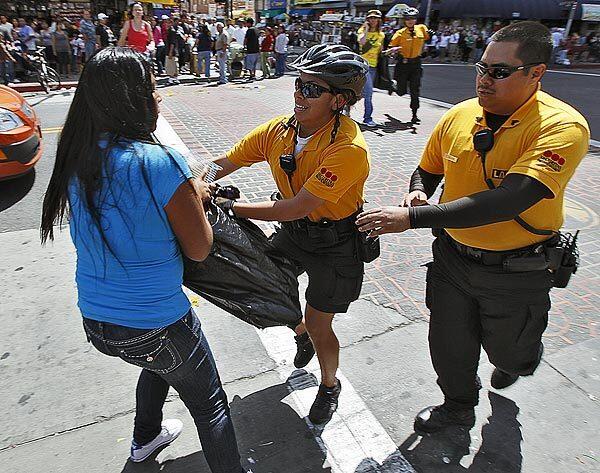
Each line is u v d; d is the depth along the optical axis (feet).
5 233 14.70
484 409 8.57
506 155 5.94
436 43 81.76
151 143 4.98
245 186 18.63
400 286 12.42
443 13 94.99
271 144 7.34
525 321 6.84
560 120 5.62
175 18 52.85
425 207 5.68
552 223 6.33
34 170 19.80
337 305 7.54
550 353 10.02
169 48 44.62
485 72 5.82
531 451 7.78
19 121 17.13
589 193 19.10
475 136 6.10
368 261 7.30
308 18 120.67
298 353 8.79
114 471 7.36
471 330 7.26
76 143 4.85
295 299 7.47
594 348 10.19
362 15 104.22
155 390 6.97
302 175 6.94
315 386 9.07
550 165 5.42
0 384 8.96
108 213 4.80
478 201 5.49
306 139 6.86
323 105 6.41
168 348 5.50
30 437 7.89
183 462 7.52
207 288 6.41
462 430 8.14
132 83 4.70
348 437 8.01
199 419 6.09
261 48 50.37
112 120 4.72
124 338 5.31
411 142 25.84
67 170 4.92
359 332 10.62
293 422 8.29
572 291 12.28
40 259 13.26
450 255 7.02
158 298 5.26
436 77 55.31
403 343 10.30
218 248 6.25
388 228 5.71
